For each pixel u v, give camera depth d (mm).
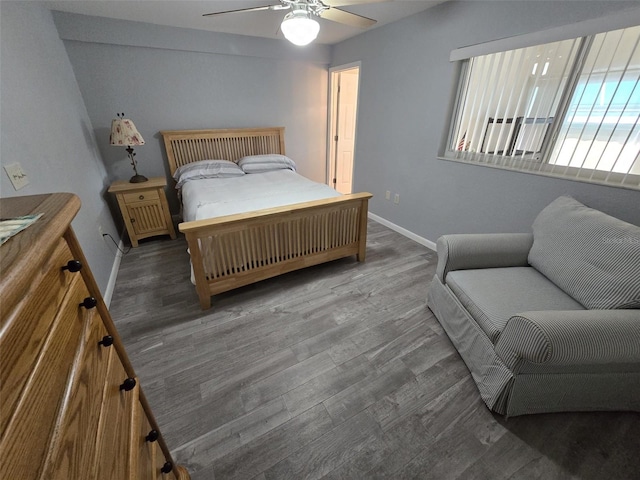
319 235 2395
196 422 1305
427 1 2330
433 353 1684
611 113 1619
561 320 1077
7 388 307
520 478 1111
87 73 2781
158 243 3088
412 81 2828
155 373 1542
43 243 373
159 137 3307
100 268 2158
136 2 2291
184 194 2885
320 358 1646
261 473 1128
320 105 4180
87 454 466
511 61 2023
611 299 1205
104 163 3094
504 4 1966
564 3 1677
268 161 3584
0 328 301
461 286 1604
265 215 1991
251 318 1955
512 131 2123
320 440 1240
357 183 3967
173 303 2102
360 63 3434
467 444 1226
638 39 1449
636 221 1597
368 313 2014
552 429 1277
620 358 1079
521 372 1217
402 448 1213
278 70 3711
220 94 3457
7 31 1574
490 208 2371
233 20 2740
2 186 1227
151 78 3059
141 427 746
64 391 424
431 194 2904
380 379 1521
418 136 2902
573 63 1719
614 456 1176
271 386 1477
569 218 1533
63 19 2482
